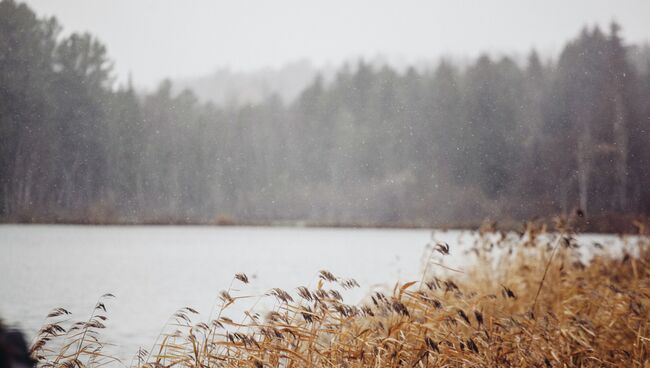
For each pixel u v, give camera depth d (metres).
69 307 10.47
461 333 5.29
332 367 4.56
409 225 54.66
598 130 63.00
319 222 60.00
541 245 8.94
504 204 61.62
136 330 8.43
